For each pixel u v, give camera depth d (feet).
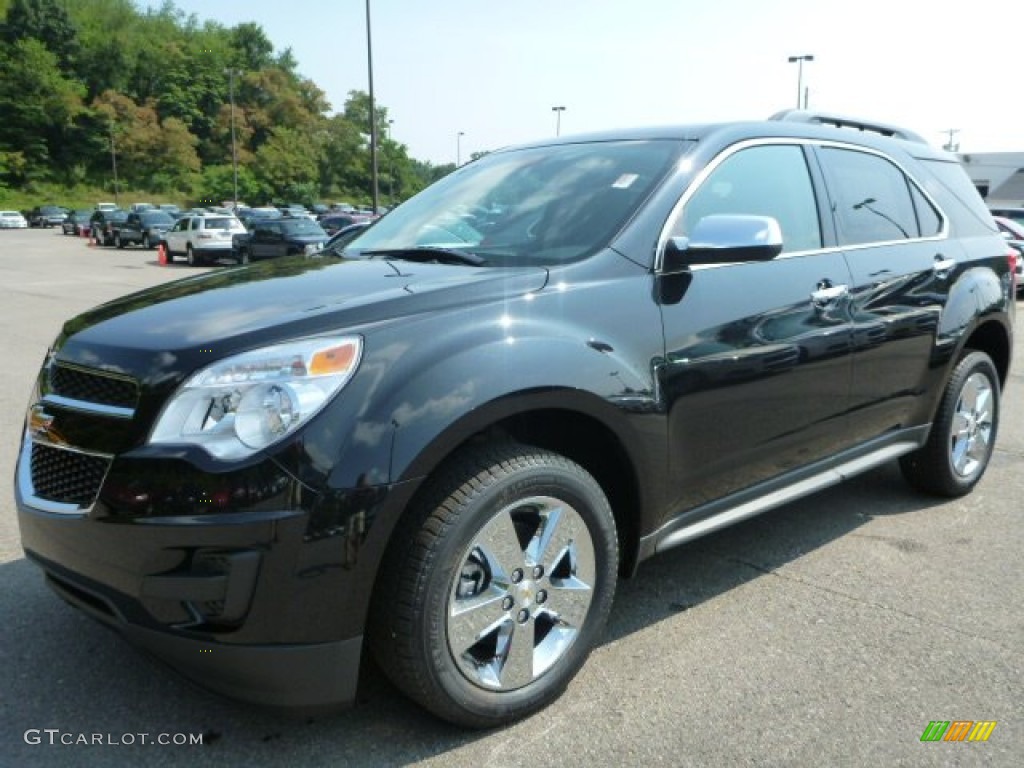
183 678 7.59
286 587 7.06
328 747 8.07
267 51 431.02
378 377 7.41
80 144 317.63
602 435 9.02
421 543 7.54
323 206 224.53
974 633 10.25
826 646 9.93
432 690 7.77
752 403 10.41
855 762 7.86
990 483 16.08
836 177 12.48
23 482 8.34
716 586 11.57
